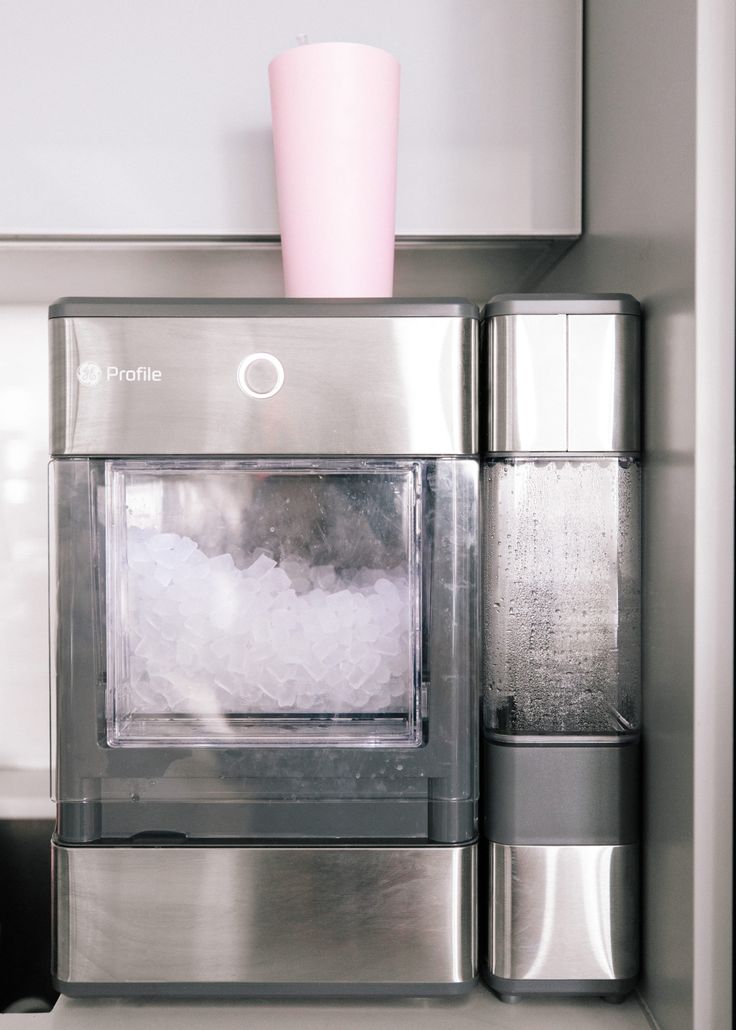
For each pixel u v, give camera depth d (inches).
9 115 36.3
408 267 43.2
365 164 33.4
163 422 28.9
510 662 30.9
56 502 29.3
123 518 29.7
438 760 29.5
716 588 26.3
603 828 30.3
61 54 36.3
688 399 26.8
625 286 32.9
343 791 29.7
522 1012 30.0
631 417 30.6
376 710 29.8
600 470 30.8
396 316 29.0
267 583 29.9
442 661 29.5
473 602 29.8
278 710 29.9
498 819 30.4
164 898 29.1
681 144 27.4
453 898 29.3
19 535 48.3
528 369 30.3
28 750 48.2
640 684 31.2
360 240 33.6
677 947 27.5
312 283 33.7
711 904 26.2
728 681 26.3
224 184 36.6
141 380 28.9
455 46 37.1
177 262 40.9
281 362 29.0
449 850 29.2
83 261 40.6
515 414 30.3
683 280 27.2
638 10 31.3
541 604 30.9
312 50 32.7
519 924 30.0
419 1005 30.3
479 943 32.0
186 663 29.8
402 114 37.1
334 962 29.2
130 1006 30.0
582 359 30.3
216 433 29.0
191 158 36.6
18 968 42.7
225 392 29.0
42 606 48.4
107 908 29.1
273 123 34.2
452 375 29.2
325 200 33.3
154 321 28.9
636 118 31.5
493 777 30.6
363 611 29.9
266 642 29.9
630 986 30.2
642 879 31.0
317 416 29.0
